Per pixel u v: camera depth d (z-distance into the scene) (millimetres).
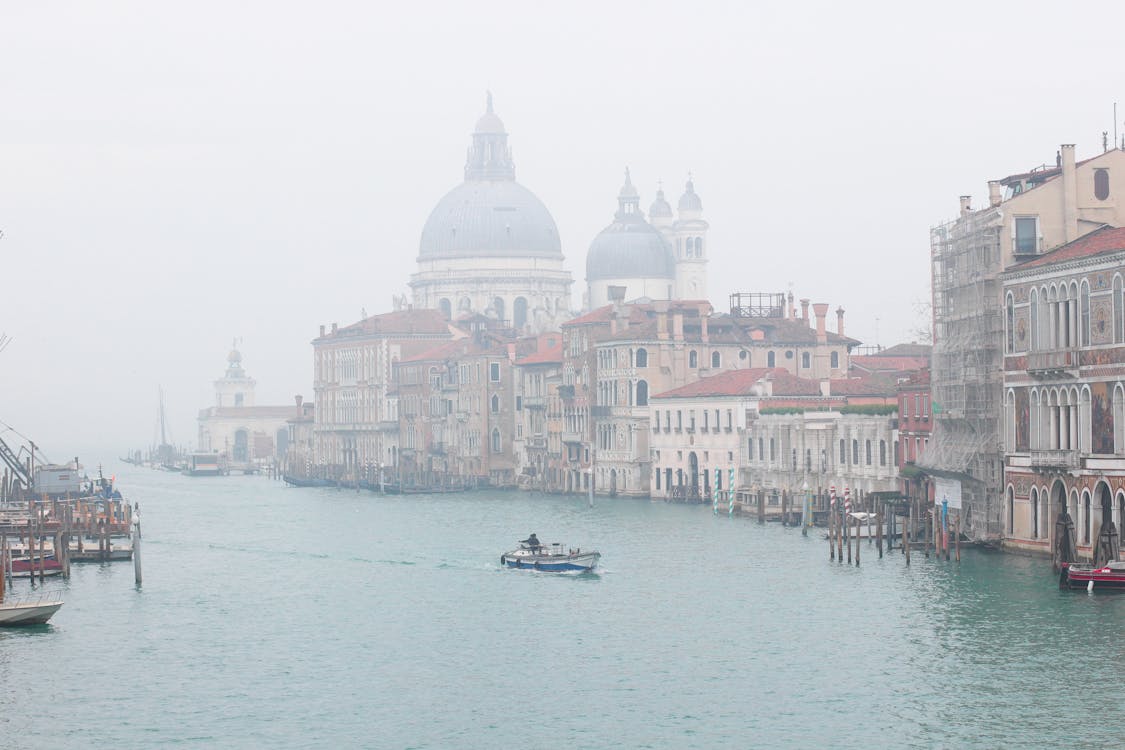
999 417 102938
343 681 71500
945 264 111312
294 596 97188
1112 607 81438
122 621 87375
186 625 86062
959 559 97938
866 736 60812
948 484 111438
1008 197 110188
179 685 70938
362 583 103500
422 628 84500
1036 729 60906
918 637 76375
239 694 69188
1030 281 97500
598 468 191125
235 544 134125
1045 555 96812
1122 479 88000
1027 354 97375
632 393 182875
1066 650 72250
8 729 63719
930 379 118750
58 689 70125
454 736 62312
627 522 144875
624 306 192500
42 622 86188
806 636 78312
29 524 107938
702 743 60688
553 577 104125
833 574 98438
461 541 133250
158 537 142750
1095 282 90250
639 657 75188
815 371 186000
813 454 141375
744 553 112750
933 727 61562
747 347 184500
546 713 65375
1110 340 88875
